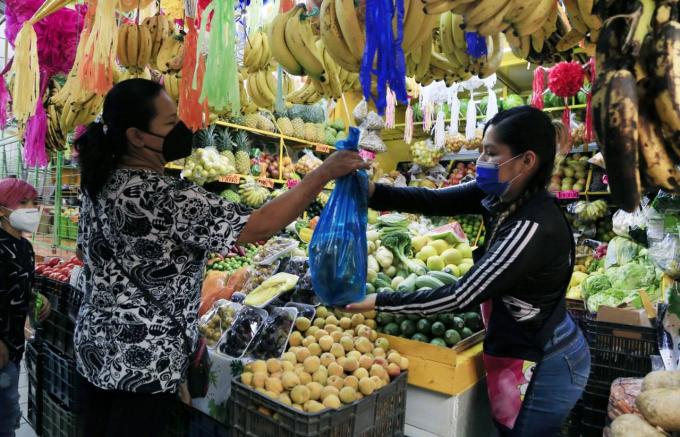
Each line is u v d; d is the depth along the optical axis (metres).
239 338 1.98
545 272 1.32
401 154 6.19
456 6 0.88
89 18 1.77
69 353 2.49
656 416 1.42
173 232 1.25
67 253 3.73
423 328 1.87
